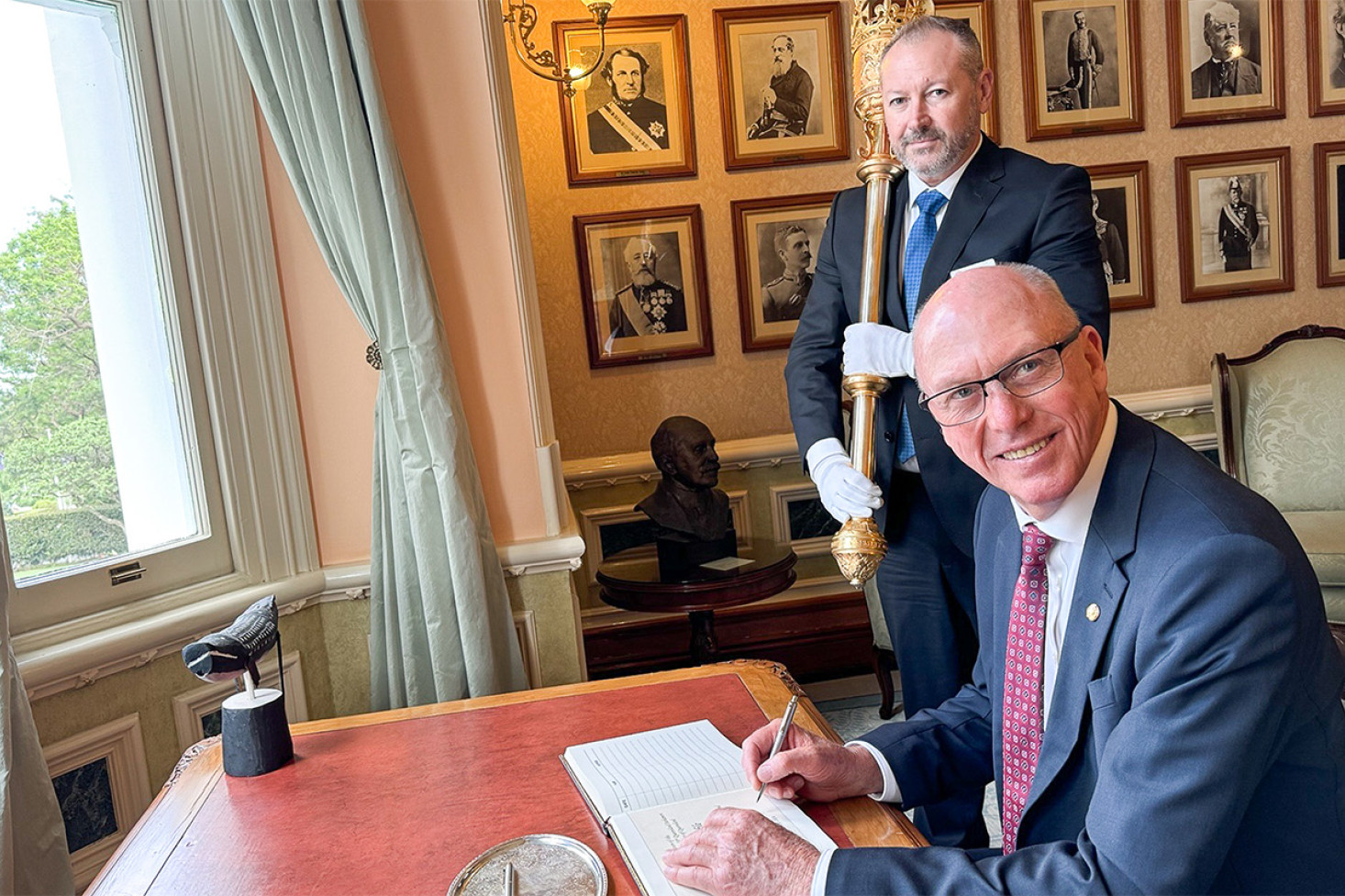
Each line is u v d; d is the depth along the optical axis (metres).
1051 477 1.22
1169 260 4.37
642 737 1.56
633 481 4.16
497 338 2.71
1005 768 1.41
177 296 2.60
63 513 2.39
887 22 2.31
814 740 1.41
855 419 2.26
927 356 1.26
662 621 4.21
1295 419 4.04
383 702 2.69
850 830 1.27
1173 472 1.21
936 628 2.42
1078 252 2.19
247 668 1.63
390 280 2.53
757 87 4.09
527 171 4.03
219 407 2.64
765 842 1.14
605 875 1.18
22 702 1.99
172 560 2.55
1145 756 1.07
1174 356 4.41
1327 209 4.41
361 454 2.76
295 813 1.45
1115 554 1.20
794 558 3.41
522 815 1.37
